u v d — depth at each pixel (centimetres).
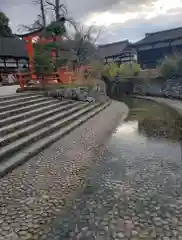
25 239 345
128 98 2677
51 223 382
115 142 870
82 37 3384
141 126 1151
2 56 2950
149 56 4109
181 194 479
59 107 1270
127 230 367
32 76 1630
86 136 921
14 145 678
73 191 487
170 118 1356
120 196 473
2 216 396
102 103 1859
